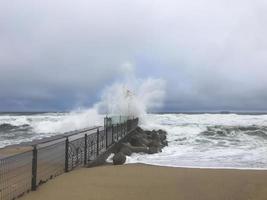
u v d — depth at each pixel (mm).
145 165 12938
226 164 14547
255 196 7965
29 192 7605
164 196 7773
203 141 25859
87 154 12852
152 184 9016
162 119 47188
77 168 11258
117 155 14047
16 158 10633
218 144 23953
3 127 38938
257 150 20047
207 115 54500
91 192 7875
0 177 8570
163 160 15828
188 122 42062
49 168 10234
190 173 10961
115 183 8984
